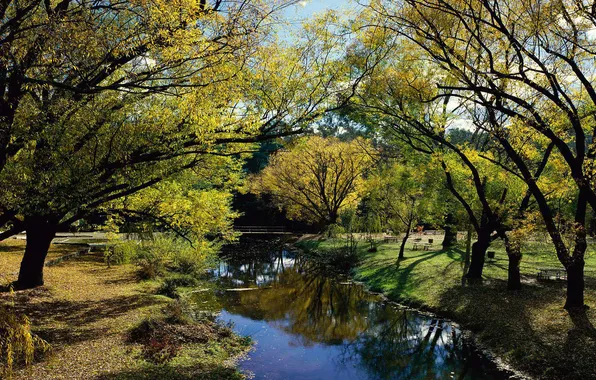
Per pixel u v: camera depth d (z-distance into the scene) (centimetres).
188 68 935
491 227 1941
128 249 2112
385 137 2064
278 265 3388
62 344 1050
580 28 1058
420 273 2373
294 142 1166
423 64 1595
